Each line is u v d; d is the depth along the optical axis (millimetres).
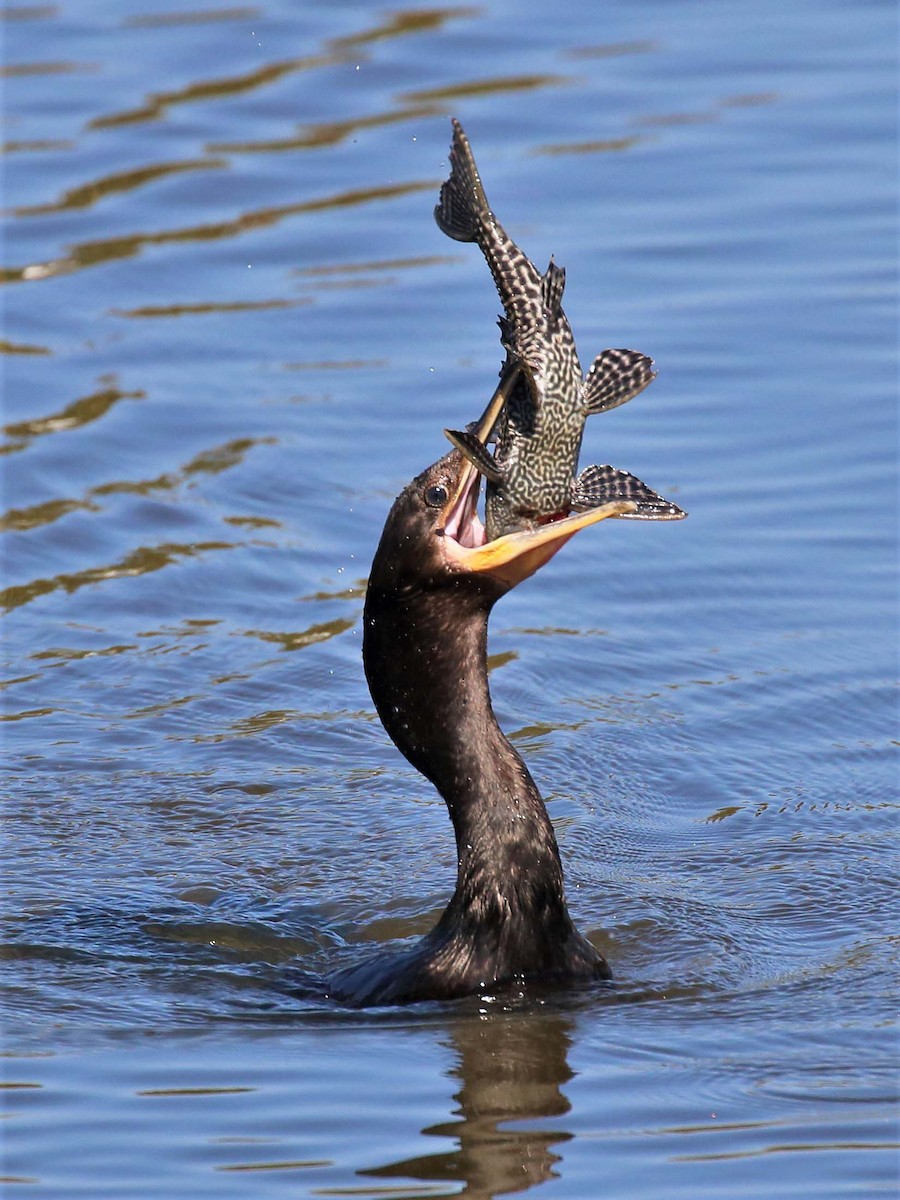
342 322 17891
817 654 13453
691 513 15039
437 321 17859
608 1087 8289
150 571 14789
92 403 16875
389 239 19328
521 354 8391
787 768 12289
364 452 16016
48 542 15125
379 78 22094
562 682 13352
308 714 13188
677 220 18953
